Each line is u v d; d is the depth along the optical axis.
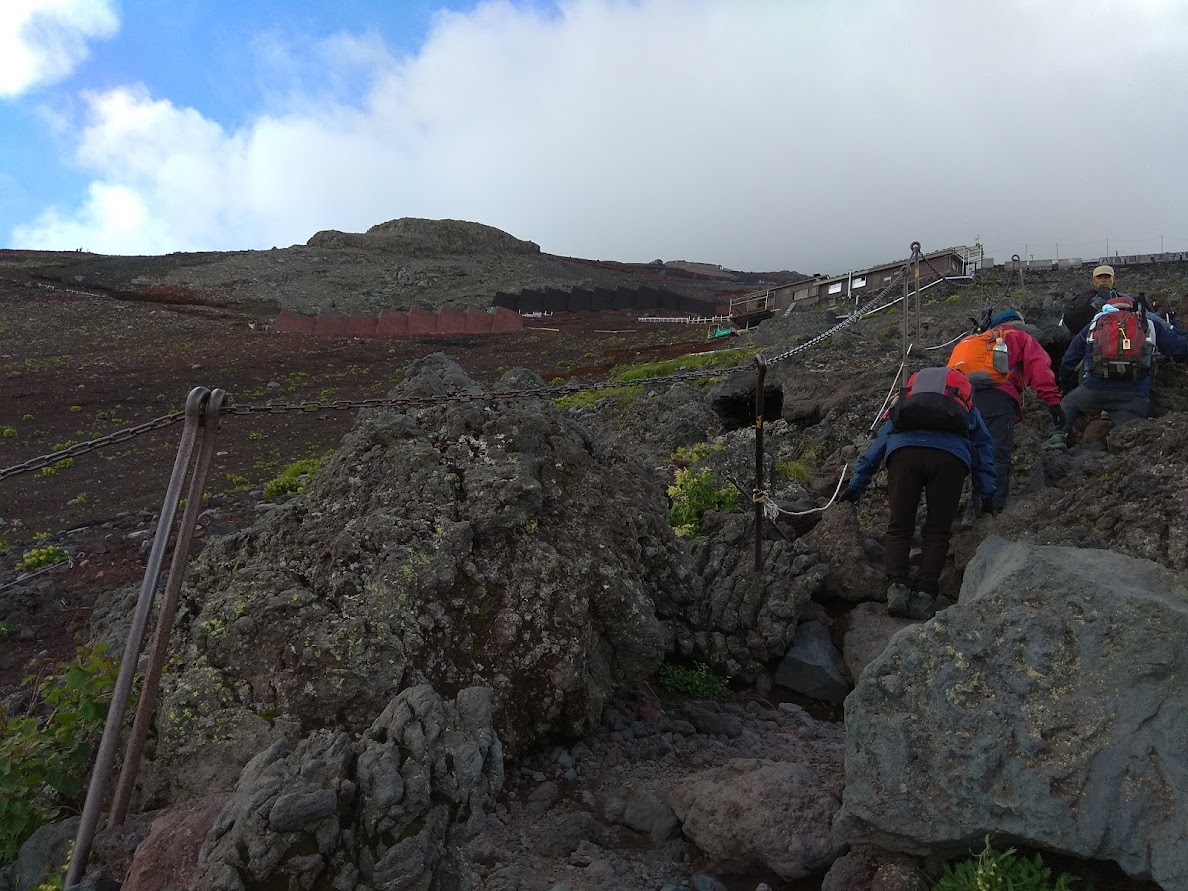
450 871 3.27
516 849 4.17
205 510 13.98
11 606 9.12
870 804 3.58
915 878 3.51
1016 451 7.40
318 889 3.10
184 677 4.74
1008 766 3.44
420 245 135.88
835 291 47.69
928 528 6.04
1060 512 6.20
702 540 7.10
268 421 31.86
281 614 4.88
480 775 3.42
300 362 49.97
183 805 3.97
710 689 6.04
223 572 5.51
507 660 5.06
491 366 49.12
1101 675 3.50
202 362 48.03
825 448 10.83
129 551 11.16
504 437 6.04
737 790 4.07
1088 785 3.28
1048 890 3.27
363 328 71.25
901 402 6.03
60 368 44.59
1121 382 7.91
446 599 5.11
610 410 19.88
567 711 5.21
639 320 78.50
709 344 46.09
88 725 4.83
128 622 7.00
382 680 4.65
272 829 3.13
